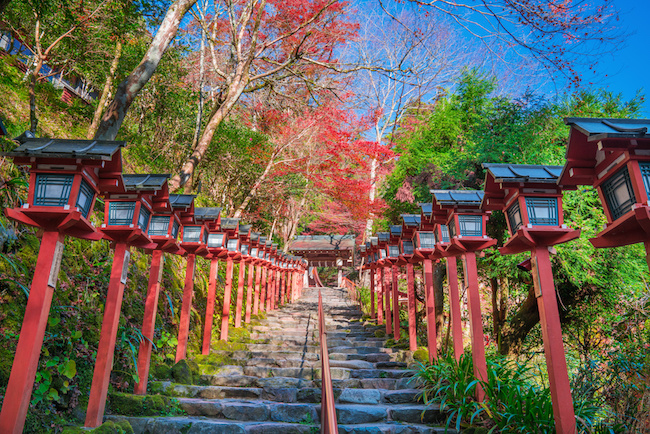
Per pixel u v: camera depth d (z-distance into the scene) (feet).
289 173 53.98
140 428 14.29
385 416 16.37
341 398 18.49
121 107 20.15
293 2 38.09
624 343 23.31
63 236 10.98
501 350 33.91
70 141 11.25
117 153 11.56
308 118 50.37
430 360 20.53
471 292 16.05
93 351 15.75
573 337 33.40
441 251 18.92
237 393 18.76
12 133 20.39
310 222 84.69
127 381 16.85
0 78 23.88
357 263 87.51
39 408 12.62
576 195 26.40
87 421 12.73
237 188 51.96
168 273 26.07
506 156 30.76
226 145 41.81
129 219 14.01
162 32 21.38
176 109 36.22
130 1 22.22
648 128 8.99
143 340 16.81
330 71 42.68
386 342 28.63
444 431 14.85
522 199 12.24
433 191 17.25
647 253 8.93
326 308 47.50
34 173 10.61
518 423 12.82
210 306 24.61
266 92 49.57
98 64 26.86
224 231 26.17
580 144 9.62
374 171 72.84
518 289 38.50
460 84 44.55
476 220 16.55
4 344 12.66
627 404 15.97
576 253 25.91
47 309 10.34
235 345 26.84
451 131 42.93
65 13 20.68
